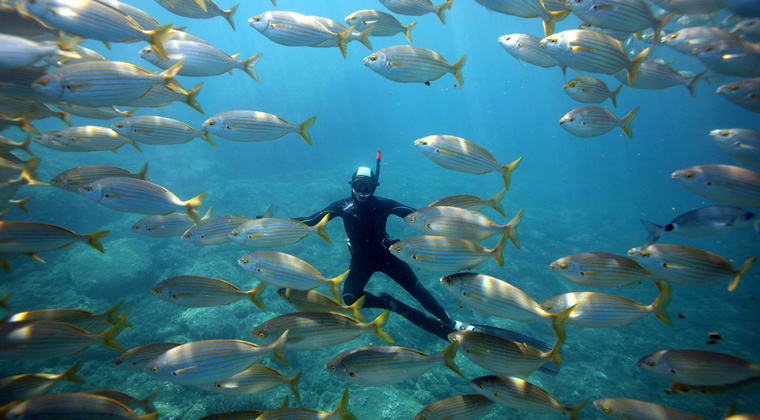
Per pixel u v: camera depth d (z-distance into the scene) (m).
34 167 3.53
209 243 3.80
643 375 8.42
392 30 4.07
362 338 7.86
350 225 5.04
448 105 97.94
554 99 126.06
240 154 26.59
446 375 7.34
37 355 2.65
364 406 6.02
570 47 3.28
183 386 6.23
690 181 3.18
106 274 9.26
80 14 2.65
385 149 41.31
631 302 2.90
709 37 3.76
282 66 38.44
